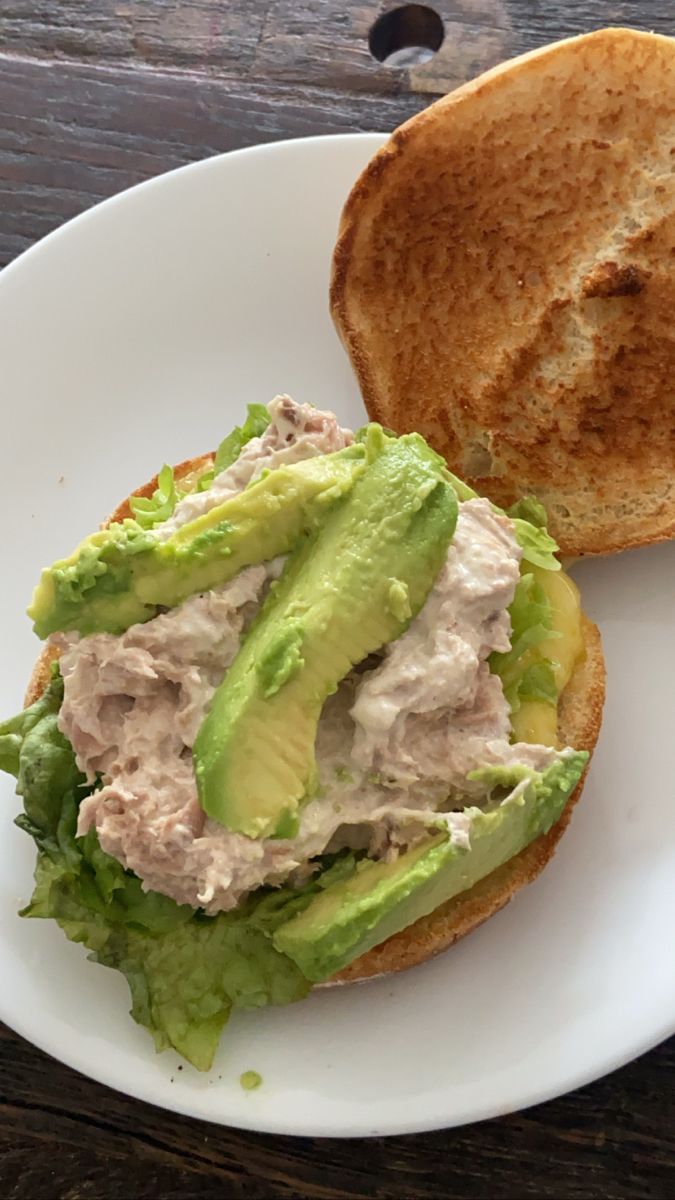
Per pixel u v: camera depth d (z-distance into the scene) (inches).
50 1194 11.0
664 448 12.4
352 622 10.4
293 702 10.3
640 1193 10.8
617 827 11.8
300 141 13.8
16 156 14.9
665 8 14.8
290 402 11.2
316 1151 11.1
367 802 10.5
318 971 10.3
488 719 10.7
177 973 10.8
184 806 10.2
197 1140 11.1
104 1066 10.8
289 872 10.6
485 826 10.3
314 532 10.8
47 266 13.7
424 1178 10.9
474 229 12.5
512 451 12.6
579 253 12.3
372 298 12.8
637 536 12.4
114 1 15.4
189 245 13.9
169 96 15.0
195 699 10.5
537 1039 10.8
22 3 15.4
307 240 13.9
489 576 10.6
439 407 12.8
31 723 11.4
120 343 13.8
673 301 12.1
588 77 12.0
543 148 12.2
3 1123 11.3
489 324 12.6
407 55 15.4
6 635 12.9
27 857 11.8
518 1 14.9
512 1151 11.0
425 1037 10.9
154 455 13.6
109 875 10.8
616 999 10.9
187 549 10.6
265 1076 10.8
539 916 11.5
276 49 15.1
